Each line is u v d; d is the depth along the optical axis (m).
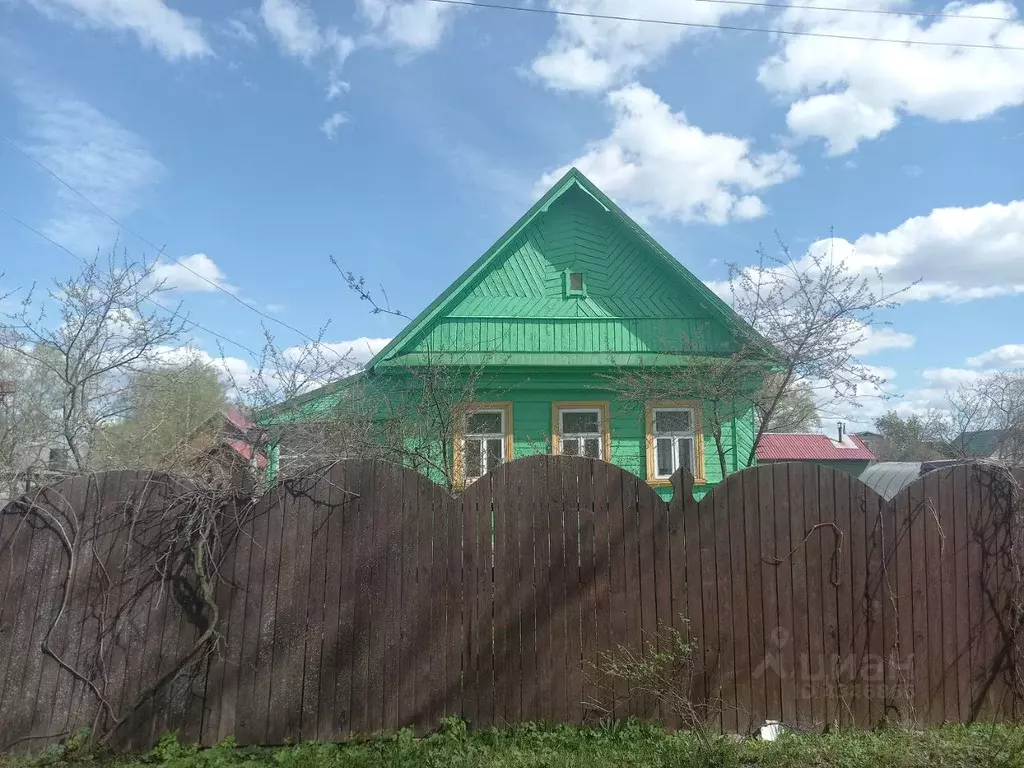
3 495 5.99
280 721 4.29
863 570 4.72
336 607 4.41
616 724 4.43
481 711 4.41
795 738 4.31
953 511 4.84
